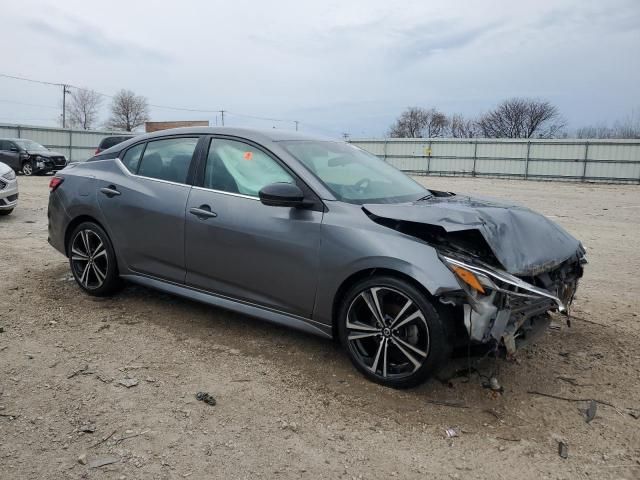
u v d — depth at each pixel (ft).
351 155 14.46
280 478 8.15
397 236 10.76
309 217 11.71
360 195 12.37
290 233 11.82
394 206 11.34
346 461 8.64
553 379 11.69
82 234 15.88
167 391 10.60
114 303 15.52
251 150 13.15
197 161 13.91
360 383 11.16
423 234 11.01
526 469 8.58
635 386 11.48
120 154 15.85
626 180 100.58
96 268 15.70
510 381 11.51
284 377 11.35
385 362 10.94
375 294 10.86
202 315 14.76
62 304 15.31
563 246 11.87
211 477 8.10
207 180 13.58
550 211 47.16
